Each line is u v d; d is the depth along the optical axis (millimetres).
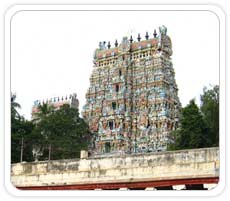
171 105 142375
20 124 96562
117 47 151625
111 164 56656
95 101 149625
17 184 60219
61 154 108438
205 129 85562
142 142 139500
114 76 148625
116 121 142750
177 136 94750
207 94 91125
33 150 100375
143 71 145750
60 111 127625
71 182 58094
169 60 146500
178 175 53406
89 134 141875
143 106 142750
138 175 55250
